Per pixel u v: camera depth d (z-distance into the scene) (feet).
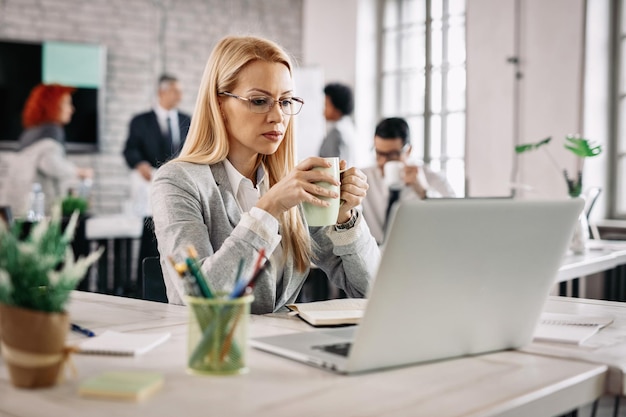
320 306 4.98
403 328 3.34
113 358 3.55
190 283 3.34
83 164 23.07
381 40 23.43
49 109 21.35
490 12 19.08
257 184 6.16
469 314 3.55
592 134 17.47
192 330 3.30
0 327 3.01
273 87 5.72
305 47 24.54
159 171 5.83
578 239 10.18
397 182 12.41
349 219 5.68
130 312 4.91
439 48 21.49
